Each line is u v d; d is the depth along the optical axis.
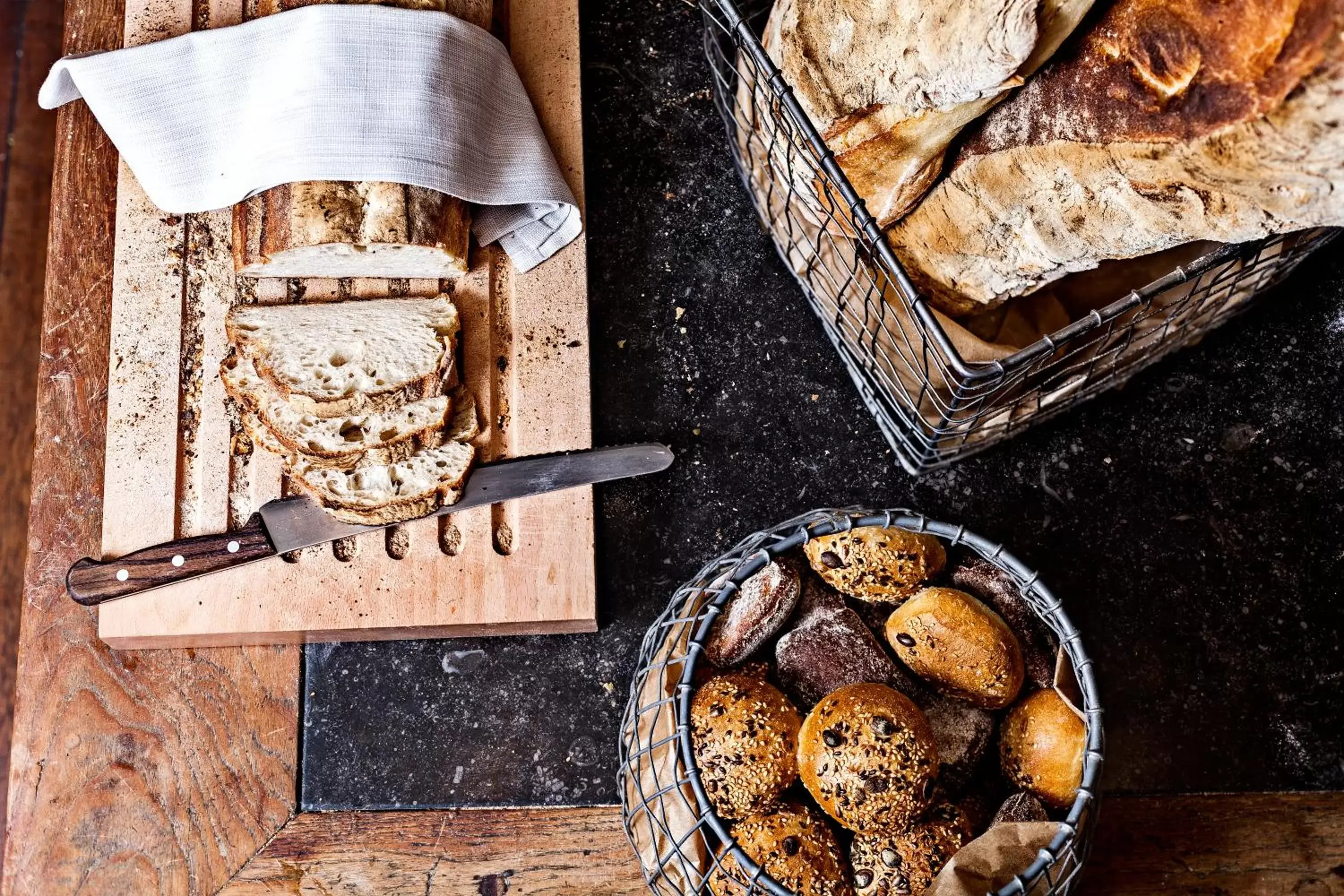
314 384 0.92
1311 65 0.72
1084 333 0.87
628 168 1.00
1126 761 0.94
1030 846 0.79
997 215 0.84
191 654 0.95
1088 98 0.78
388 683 0.96
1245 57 0.73
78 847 0.93
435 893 0.93
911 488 0.97
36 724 0.94
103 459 0.97
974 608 0.82
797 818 0.82
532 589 0.93
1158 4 0.76
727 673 0.85
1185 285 0.90
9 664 1.01
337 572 0.93
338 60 0.90
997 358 0.88
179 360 0.95
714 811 0.82
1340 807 0.92
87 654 0.95
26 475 1.03
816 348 0.99
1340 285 0.98
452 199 0.92
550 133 0.98
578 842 0.93
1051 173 0.81
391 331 0.93
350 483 0.92
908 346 0.89
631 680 0.95
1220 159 0.75
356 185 0.90
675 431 0.98
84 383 0.97
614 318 0.99
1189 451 0.97
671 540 0.97
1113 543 0.96
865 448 0.98
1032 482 0.97
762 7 0.96
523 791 0.94
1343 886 0.90
